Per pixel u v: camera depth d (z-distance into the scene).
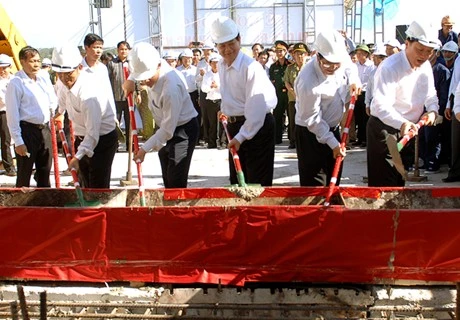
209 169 8.76
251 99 4.85
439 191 4.59
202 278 3.87
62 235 3.96
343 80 4.92
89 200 4.88
